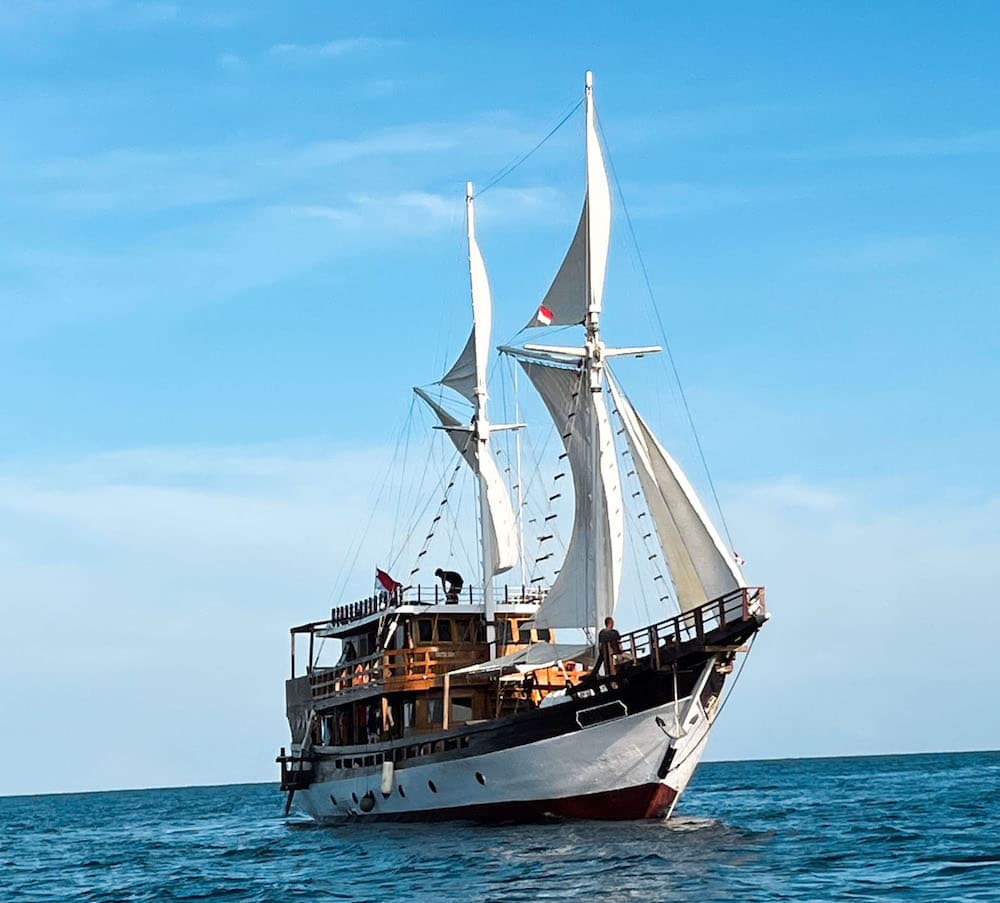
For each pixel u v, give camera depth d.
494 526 70.81
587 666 63.94
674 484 58.16
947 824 65.50
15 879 62.06
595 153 64.81
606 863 49.22
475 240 76.38
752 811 81.19
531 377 67.31
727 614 56.53
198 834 92.31
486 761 60.94
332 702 75.56
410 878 48.94
